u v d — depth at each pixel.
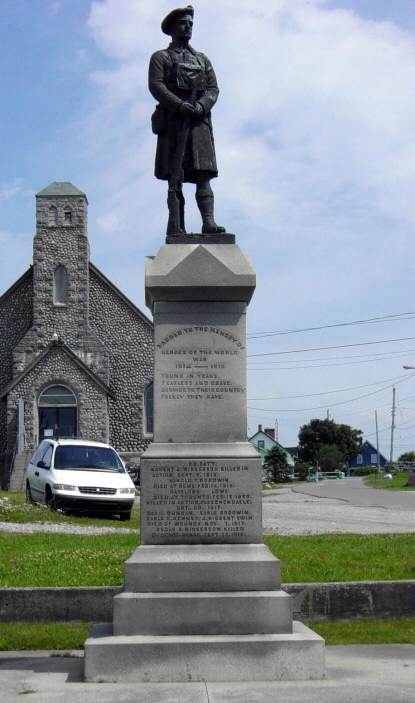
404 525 20.25
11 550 13.40
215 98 9.45
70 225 49.59
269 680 7.37
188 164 9.34
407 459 123.69
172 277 8.56
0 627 9.81
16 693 7.01
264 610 7.74
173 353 8.61
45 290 49.09
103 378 48.34
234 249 8.76
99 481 21.58
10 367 50.34
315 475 80.50
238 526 8.27
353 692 6.96
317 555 12.47
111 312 50.06
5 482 46.28
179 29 9.48
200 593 7.87
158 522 8.26
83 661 8.04
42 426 46.66
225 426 8.52
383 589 10.28
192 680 7.36
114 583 10.65
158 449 8.41
